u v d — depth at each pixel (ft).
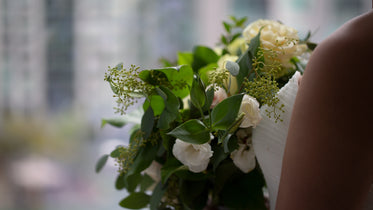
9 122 8.66
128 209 3.23
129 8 8.64
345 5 8.91
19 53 8.49
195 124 2.67
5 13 8.33
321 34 8.98
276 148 2.75
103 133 8.86
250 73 2.89
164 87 2.81
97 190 8.88
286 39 3.00
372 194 2.51
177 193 3.10
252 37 3.07
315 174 2.31
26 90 8.63
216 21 8.84
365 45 2.19
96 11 8.57
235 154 2.93
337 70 2.22
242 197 3.08
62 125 8.82
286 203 2.43
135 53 8.75
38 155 8.80
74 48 8.63
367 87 2.19
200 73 3.08
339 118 2.24
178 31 8.80
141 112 3.29
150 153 2.99
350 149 2.24
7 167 8.68
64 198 8.87
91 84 8.74
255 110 2.73
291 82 2.72
